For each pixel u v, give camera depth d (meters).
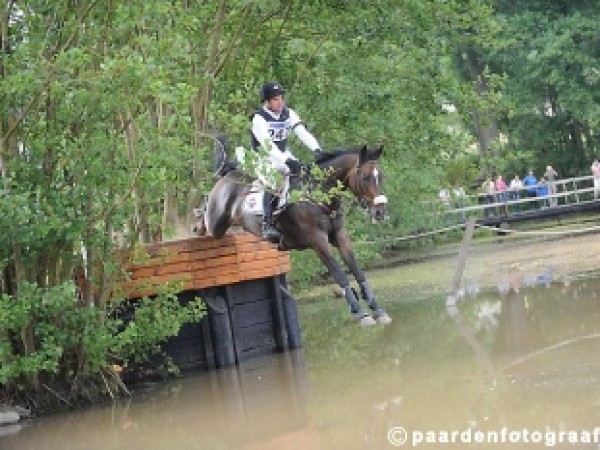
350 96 24.03
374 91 24.03
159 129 14.89
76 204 15.27
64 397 15.75
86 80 14.56
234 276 17.92
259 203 16.28
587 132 50.22
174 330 16.27
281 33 23.75
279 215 15.84
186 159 16.30
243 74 22.88
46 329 15.20
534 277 23.42
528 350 14.06
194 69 20.12
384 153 25.31
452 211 39.19
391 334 18.05
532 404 10.87
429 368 13.98
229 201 17.22
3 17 15.16
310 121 24.55
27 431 14.22
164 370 17.53
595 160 48.50
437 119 25.81
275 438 11.34
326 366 15.94
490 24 23.98
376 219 15.07
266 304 18.77
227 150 18.06
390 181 27.02
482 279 25.05
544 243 33.03
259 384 15.39
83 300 16.28
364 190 15.15
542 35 45.94
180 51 15.20
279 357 18.11
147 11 14.91
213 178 18.61
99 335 15.47
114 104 14.74
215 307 17.81
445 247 39.19
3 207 14.24
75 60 14.24
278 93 15.82
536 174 51.69
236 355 17.98
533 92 47.69
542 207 45.50
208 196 18.02
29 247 15.40
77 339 15.61
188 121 14.57
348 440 10.58
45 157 15.27
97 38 15.63
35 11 15.13
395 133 24.66
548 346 14.13
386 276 30.88
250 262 18.17
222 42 22.42
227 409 13.70
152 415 14.18
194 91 14.36
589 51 45.53
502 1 47.81
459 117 27.28
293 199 14.70
